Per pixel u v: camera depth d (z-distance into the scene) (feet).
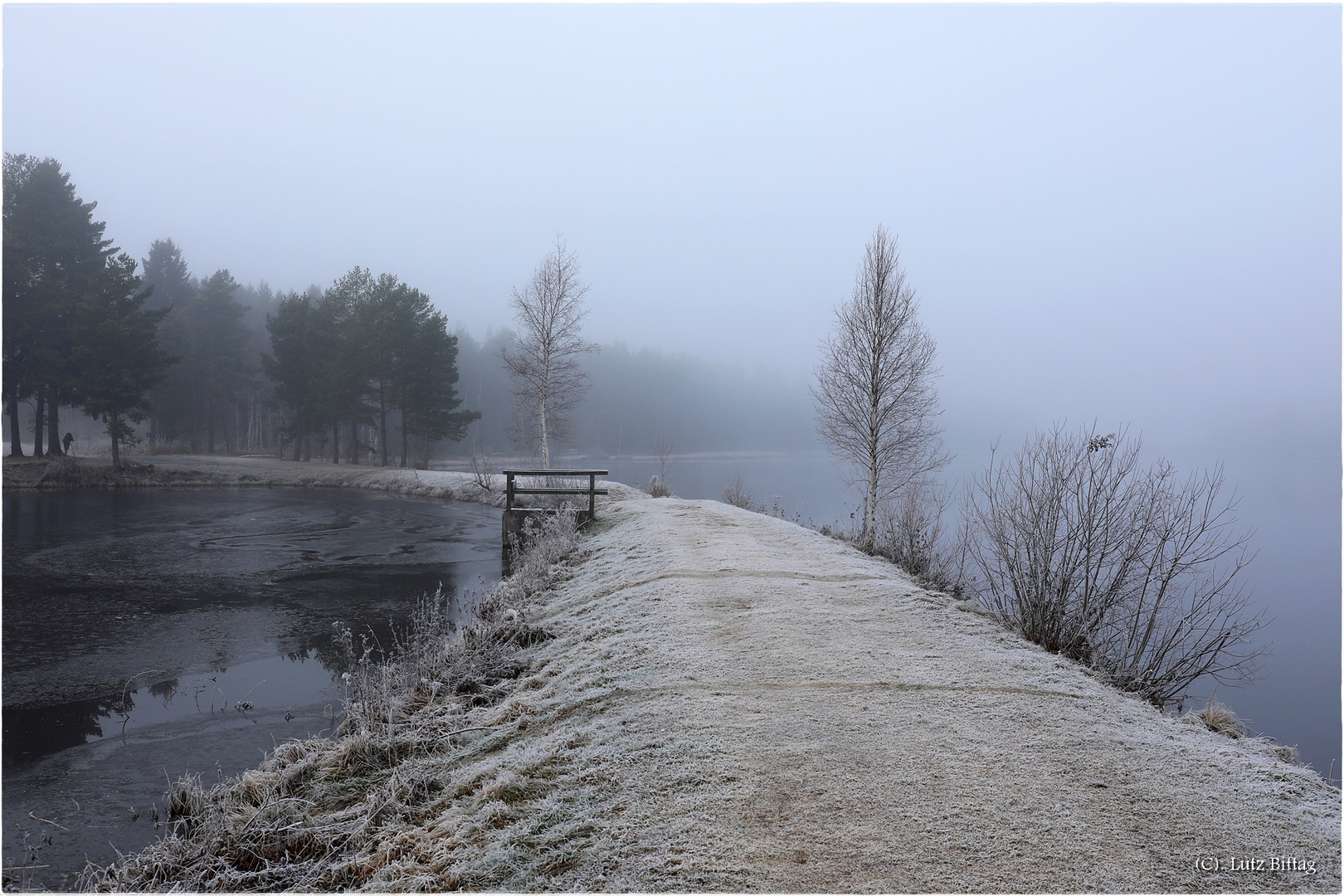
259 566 59.06
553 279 113.39
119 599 47.01
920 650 24.58
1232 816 14.24
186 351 206.18
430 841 15.11
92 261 145.38
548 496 81.51
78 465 136.36
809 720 18.52
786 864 12.49
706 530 53.01
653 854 13.08
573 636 29.50
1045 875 12.14
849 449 64.39
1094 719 19.06
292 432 191.93
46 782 21.89
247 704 28.81
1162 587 31.53
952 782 15.33
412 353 168.55
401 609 44.91
